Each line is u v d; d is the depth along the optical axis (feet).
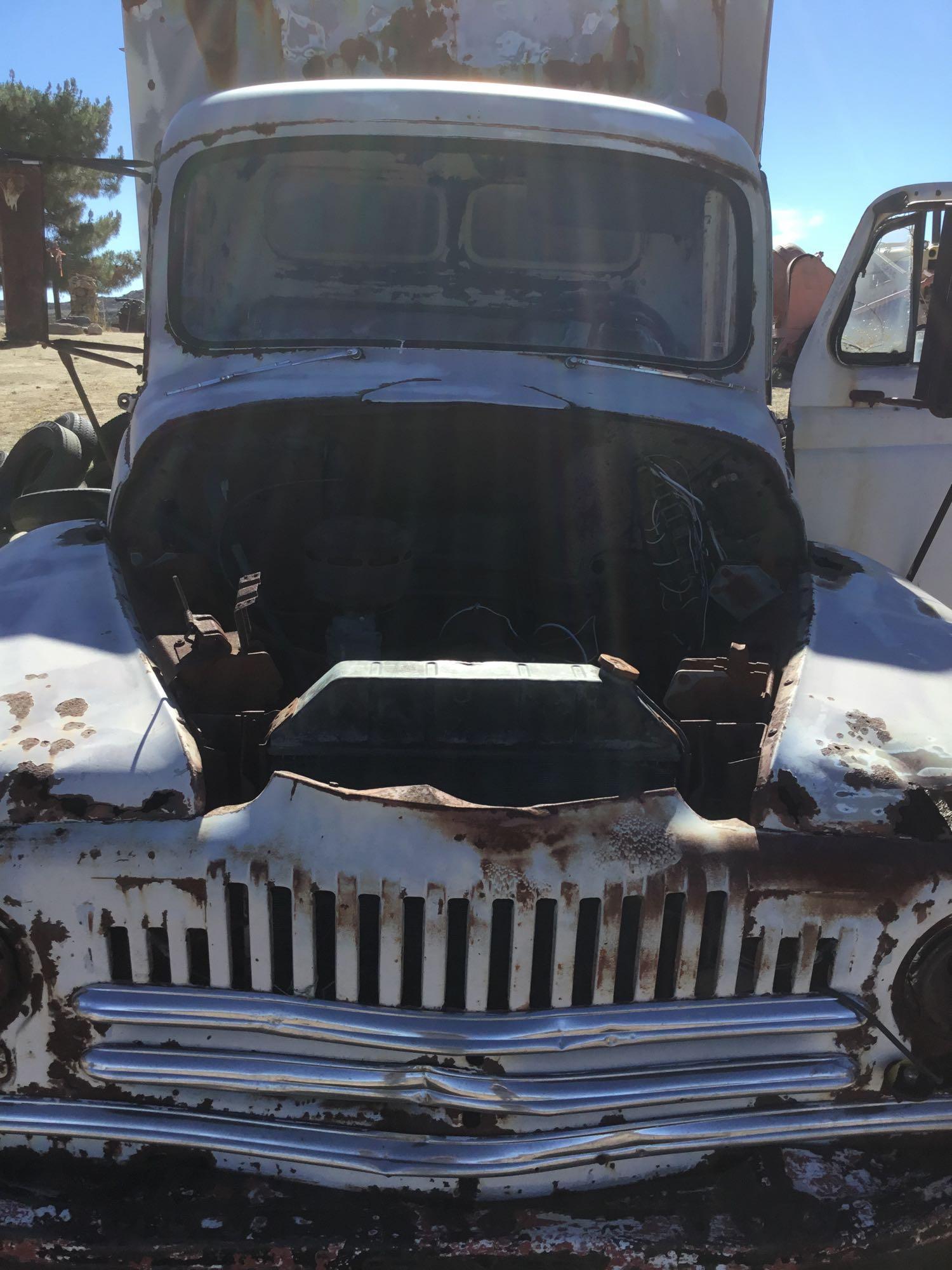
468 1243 4.95
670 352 10.46
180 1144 5.15
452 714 5.62
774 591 7.50
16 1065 5.20
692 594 8.01
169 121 11.50
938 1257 5.16
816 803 5.25
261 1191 5.13
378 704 5.59
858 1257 5.02
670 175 9.27
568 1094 5.07
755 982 5.21
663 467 8.48
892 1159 5.39
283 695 7.20
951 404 9.08
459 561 8.57
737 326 9.19
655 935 5.08
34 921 5.03
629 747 5.68
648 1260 4.94
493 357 8.39
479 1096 5.01
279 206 9.83
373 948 5.17
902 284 12.11
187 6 11.19
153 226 9.04
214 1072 5.09
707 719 6.18
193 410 7.84
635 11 11.06
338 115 8.73
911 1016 5.30
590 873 5.01
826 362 12.25
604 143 8.92
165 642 6.30
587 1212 5.12
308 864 4.99
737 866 5.08
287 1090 5.08
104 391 44.78
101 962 5.10
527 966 5.07
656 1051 5.21
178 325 8.81
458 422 8.02
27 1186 5.14
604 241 10.21
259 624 7.96
